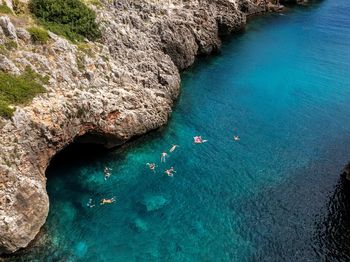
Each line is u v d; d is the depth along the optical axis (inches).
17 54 1581.0
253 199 1612.9
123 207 1525.6
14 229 1269.7
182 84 2492.6
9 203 1273.4
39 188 1390.3
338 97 2484.0
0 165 1270.9
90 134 1727.4
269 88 2536.9
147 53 2233.0
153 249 1369.3
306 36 3528.5
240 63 2878.9
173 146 1884.8
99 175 1670.8
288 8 4426.7
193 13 2903.5
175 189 1633.9
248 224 1496.1
